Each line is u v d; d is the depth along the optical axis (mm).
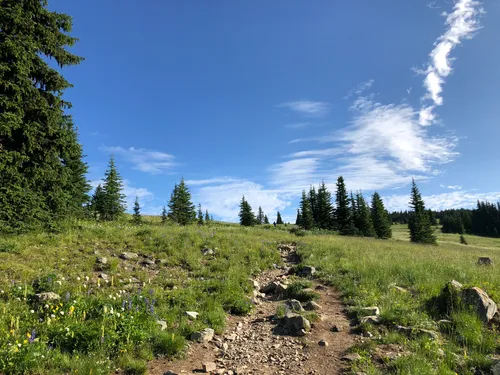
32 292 8305
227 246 17344
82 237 14742
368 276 11758
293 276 13250
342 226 63406
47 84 15430
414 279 11195
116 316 7105
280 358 6426
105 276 10633
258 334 7781
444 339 6664
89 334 6184
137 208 53219
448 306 7945
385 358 5816
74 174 28656
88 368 5340
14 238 12820
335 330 7625
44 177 15109
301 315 8086
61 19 15688
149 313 7703
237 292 10336
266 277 13805
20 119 13484
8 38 13375
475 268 12375
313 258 16328
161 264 13148
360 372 5438
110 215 42812
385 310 8102
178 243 16188
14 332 6031
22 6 14383
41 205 15359
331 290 11164
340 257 16281
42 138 14812
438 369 5277
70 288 9023
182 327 7469
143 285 10289
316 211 77938
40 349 5602
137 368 5672
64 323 6707
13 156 13523
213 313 8445
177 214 58000
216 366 6199
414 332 6840
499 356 5828
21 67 13477
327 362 6074
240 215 77125
